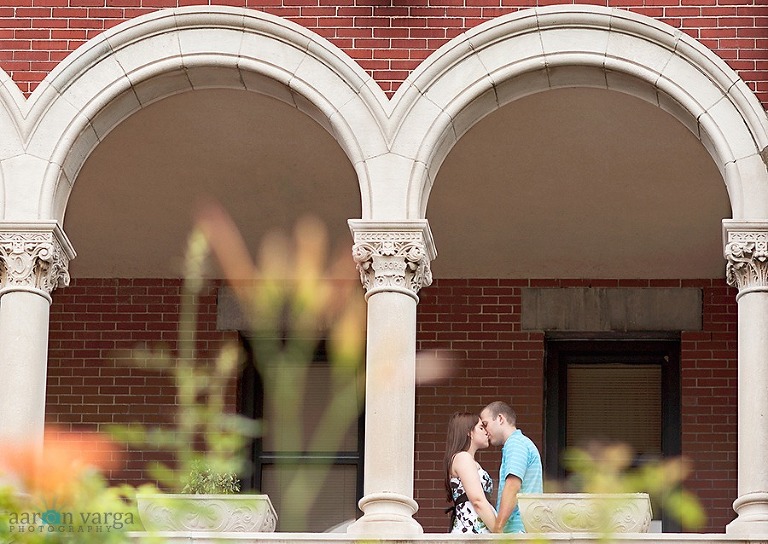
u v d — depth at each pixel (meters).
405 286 18.20
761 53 18.67
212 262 24.81
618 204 23.56
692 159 22.17
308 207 24.02
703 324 24.92
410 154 18.59
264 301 7.16
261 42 19.06
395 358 17.78
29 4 19.36
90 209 23.92
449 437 17.77
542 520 17.12
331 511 24.50
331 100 18.83
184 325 7.54
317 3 19.17
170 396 24.73
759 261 17.94
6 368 18.11
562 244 24.67
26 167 18.80
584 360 25.38
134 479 24.22
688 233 24.19
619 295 25.12
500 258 25.03
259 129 21.81
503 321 25.02
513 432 17.61
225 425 7.38
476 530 17.28
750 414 17.52
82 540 7.57
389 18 19.08
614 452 7.24
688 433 24.39
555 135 21.75
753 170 18.25
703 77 18.62
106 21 19.28
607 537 7.18
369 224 18.33
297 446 7.45
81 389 24.77
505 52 18.83
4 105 19.00
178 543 16.83
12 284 18.39
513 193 23.36
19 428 17.89
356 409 7.27
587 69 18.83
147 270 25.27
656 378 25.23
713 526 23.91
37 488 7.14
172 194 23.59
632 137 21.69
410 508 17.36
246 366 24.92
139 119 21.55
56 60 19.19
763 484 17.25
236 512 18.34
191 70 19.12
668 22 18.86
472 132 21.70
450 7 19.08
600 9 18.86
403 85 18.78
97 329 25.05
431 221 24.27
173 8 19.20
